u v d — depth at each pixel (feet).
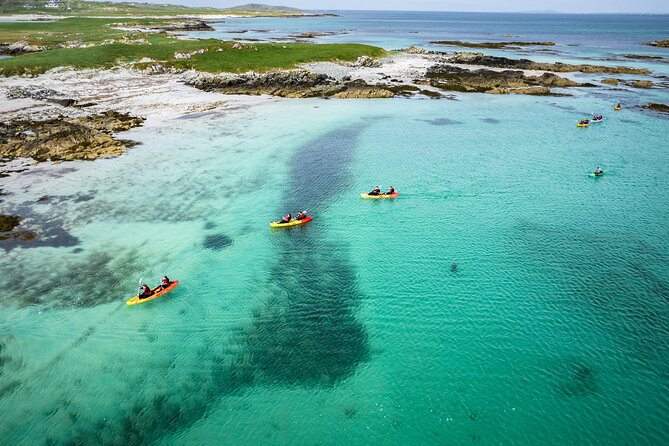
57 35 417.90
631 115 225.76
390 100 260.83
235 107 233.55
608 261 103.50
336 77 299.99
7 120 187.42
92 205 125.08
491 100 263.08
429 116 227.61
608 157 168.76
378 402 67.77
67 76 266.77
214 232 114.93
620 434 62.49
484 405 67.05
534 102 256.93
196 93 255.91
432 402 67.67
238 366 74.38
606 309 87.20
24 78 257.34
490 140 189.26
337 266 102.63
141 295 88.43
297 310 87.97
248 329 82.74
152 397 68.39
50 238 108.78
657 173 153.79
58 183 137.80
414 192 140.05
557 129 204.64
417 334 81.41
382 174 153.28
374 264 103.45
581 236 114.52
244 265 102.17
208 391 69.62
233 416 65.41
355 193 139.33
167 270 99.09
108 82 266.16
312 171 154.40
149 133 186.60
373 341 79.87
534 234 115.96
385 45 525.34
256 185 141.90
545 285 95.04
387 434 62.69
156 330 82.02
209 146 174.19
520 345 78.48
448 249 109.50
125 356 75.97
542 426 63.72
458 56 378.73
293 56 331.77
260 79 277.64
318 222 122.11
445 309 87.97
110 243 107.65
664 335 80.12
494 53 451.94
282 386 70.54
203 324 83.82
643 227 118.73
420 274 99.40
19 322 82.48
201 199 131.23
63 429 63.21
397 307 88.63
